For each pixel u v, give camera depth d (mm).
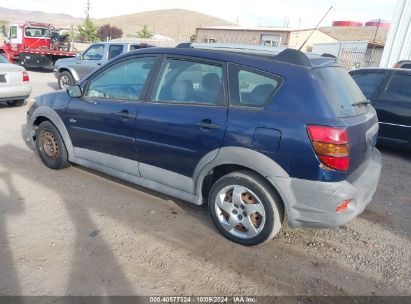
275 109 2896
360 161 3080
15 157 5227
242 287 2746
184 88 3406
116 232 3369
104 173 4469
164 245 3209
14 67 8383
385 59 14883
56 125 4469
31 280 2670
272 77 2971
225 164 3133
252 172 3057
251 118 2953
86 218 3592
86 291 2600
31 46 17625
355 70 6805
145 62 3736
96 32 43438
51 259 2918
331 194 2762
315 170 2746
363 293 2771
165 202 4035
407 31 14102
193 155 3295
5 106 9070
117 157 3961
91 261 2926
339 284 2854
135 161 3799
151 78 3637
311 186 2787
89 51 12055
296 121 2783
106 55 11445
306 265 3062
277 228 3078
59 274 2750
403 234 3689
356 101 3312
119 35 52250
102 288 2641
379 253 3309
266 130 2873
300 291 2746
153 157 3613
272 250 3244
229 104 3119
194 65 3385
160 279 2773
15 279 2670
